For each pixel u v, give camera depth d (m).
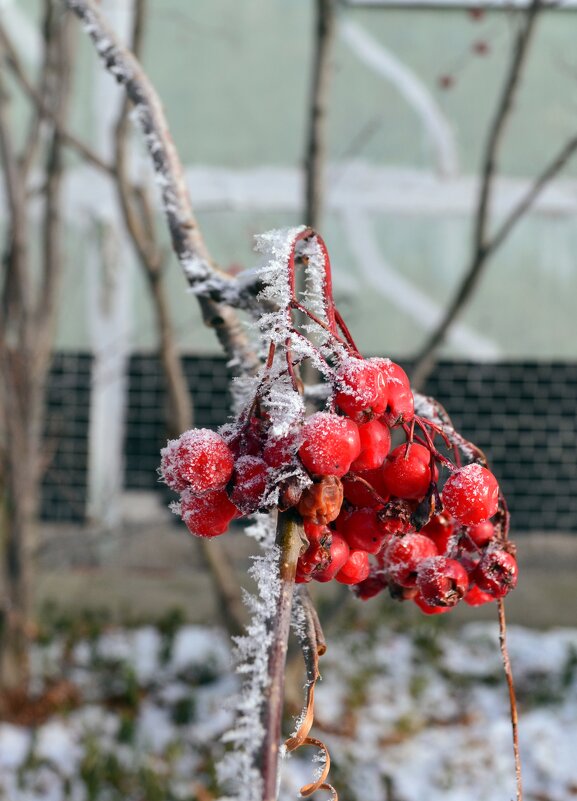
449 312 3.50
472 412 6.18
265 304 1.13
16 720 3.85
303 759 3.62
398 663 4.60
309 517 0.73
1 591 3.90
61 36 3.90
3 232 5.54
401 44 5.88
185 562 5.88
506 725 3.99
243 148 5.99
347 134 5.97
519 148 5.96
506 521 0.98
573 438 6.18
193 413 6.11
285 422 0.76
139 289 6.04
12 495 3.88
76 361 6.01
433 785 3.51
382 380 0.82
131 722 3.62
